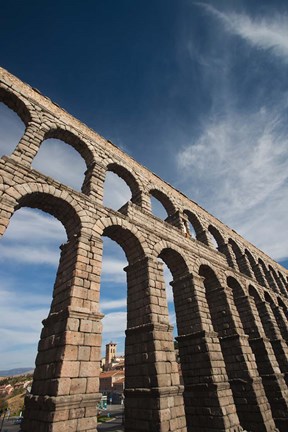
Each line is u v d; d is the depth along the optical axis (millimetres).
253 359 21031
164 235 21156
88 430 9727
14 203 12961
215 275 24500
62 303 12852
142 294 16500
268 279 40531
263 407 18734
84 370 10773
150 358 13711
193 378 17141
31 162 15938
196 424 15953
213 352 17266
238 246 36781
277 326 29031
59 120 20062
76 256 13938
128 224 18594
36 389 10906
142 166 26375
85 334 11570
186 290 20453
